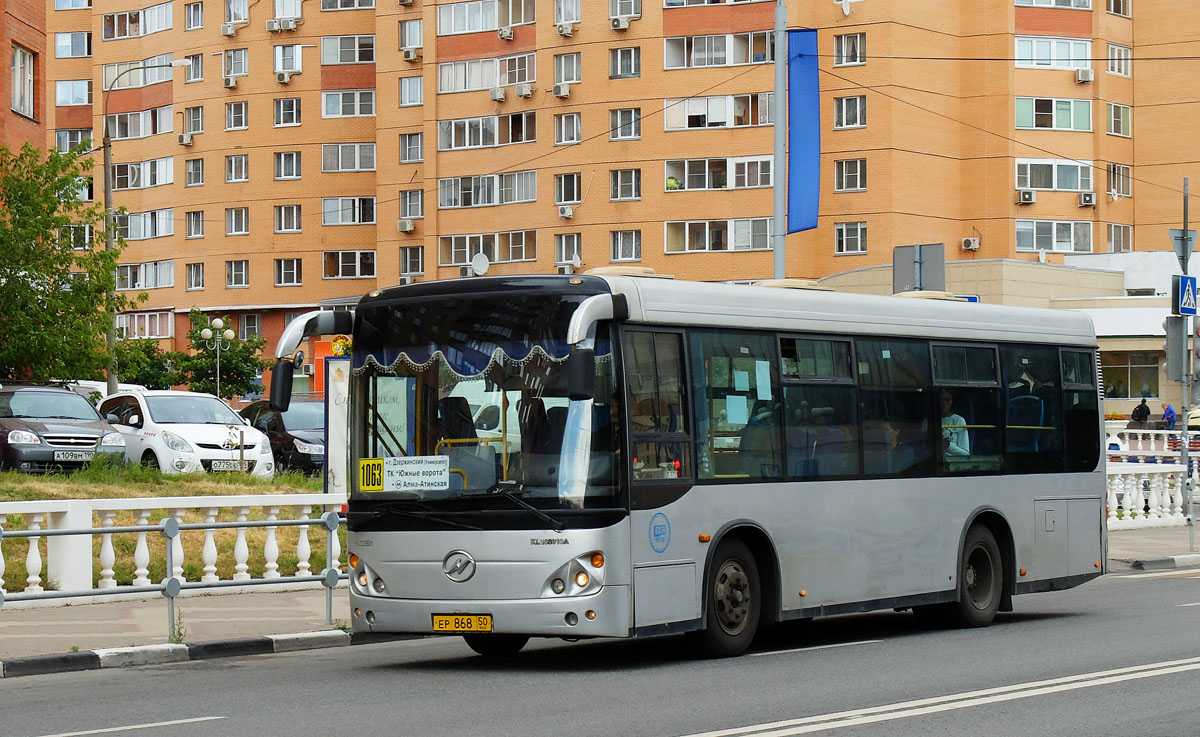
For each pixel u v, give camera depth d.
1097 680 11.79
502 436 12.72
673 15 69.12
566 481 12.44
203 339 70.69
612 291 12.73
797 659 13.59
